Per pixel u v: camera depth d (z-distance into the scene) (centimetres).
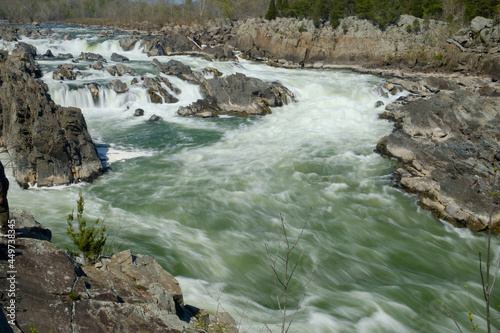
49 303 745
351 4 7944
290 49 7094
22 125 2359
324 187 2456
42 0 14300
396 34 6862
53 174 2230
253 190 2364
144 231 1798
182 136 3266
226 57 6719
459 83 5375
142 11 14588
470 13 7400
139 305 866
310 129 3541
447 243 1969
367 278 1656
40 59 5097
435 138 3053
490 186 2172
